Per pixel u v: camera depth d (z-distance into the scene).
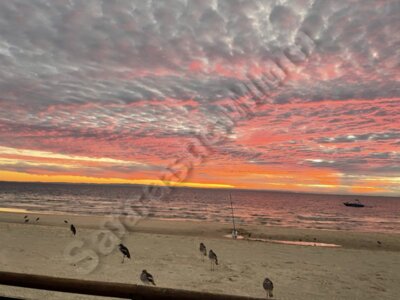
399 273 14.47
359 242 25.27
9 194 100.56
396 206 111.19
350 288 12.14
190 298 1.99
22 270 12.05
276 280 12.68
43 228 23.92
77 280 2.19
